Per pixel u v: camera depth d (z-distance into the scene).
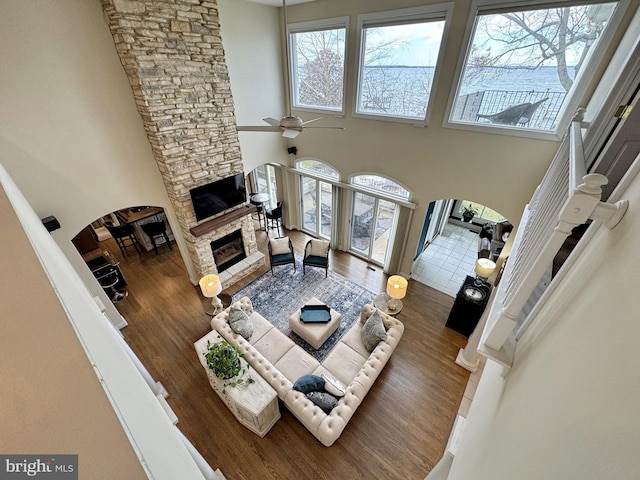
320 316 4.32
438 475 2.62
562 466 0.65
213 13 3.87
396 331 3.82
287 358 3.66
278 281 5.65
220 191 4.88
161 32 3.50
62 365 0.44
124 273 5.84
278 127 3.14
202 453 3.14
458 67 3.71
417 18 3.80
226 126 4.59
